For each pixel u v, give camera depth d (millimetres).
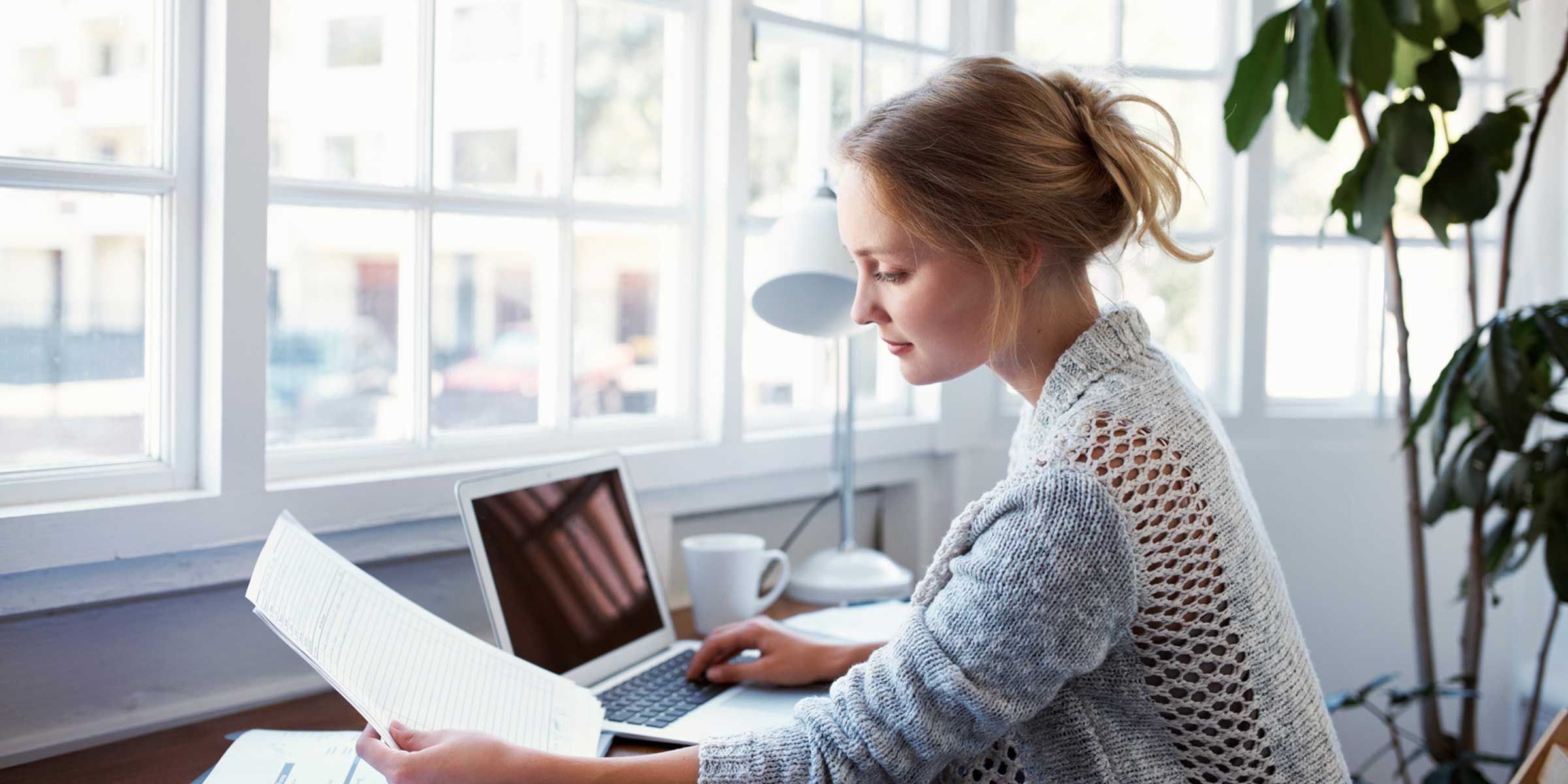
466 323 1582
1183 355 2361
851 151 888
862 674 867
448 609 1489
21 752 1138
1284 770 901
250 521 1263
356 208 1442
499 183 1605
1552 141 2332
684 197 1798
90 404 1231
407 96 1493
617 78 1721
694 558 1542
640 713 1209
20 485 1161
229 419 1243
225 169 1225
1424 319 2436
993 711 809
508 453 1613
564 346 1682
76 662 1182
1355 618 2377
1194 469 868
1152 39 2291
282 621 950
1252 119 1764
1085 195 883
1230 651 875
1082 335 916
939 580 880
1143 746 886
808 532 2018
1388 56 1631
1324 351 2402
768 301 1408
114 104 1229
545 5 1634
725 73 1749
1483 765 2408
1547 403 1854
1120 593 822
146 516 1181
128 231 1243
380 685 942
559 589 1305
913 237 859
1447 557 2379
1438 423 1812
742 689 1295
